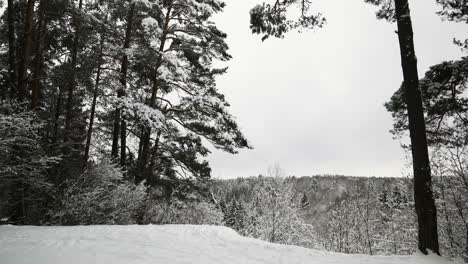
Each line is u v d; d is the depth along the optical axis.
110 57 15.55
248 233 24.86
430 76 9.59
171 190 16.14
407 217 20.78
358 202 31.89
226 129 15.30
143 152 15.11
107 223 10.70
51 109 15.79
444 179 13.51
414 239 20.31
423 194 7.85
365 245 31.06
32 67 13.98
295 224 24.52
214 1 15.12
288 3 10.01
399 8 8.80
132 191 12.27
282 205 23.98
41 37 12.30
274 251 6.48
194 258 5.07
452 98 9.67
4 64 12.27
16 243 5.15
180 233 7.42
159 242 6.06
